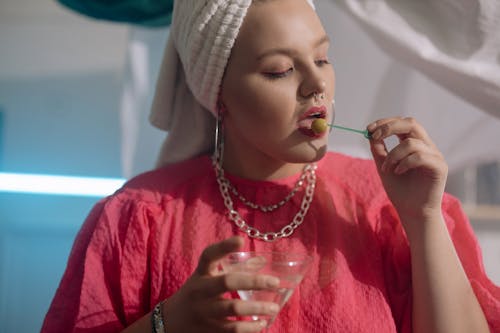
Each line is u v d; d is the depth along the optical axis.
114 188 2.46
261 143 1.02
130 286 1.03
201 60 1.07
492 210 2.06
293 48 0.99
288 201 1.10
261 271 0.86
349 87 1.59
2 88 2.47
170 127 1.28
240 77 1.02
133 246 1.05
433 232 1.01
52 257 2.45
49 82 2.48
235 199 1.11
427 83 1.54
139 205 1.09
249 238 1.06
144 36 1.84
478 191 2.14
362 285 1.02
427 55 1.23
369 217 1.10
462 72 1.20
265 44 0.99
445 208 1.16
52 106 2.47
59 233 2.46
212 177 1.14
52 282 2.44
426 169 0.99
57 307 1.06
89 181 2.45
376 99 1.58
